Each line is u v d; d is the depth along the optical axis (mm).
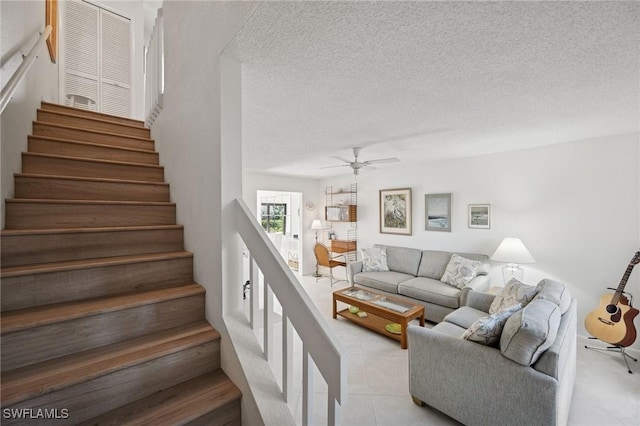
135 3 4305
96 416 1096
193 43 1798
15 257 1401
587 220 3086
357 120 2500
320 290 5410
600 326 2674
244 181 5629
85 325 1251
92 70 3863
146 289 1609
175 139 2148
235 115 1483
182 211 1994
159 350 1266
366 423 1973
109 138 2531
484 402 1771
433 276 4254
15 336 1094
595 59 1479
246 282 2621
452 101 2059
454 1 1055
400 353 2947
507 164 3729
